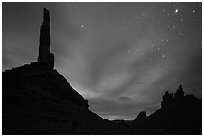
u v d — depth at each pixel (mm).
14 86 45719
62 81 58344
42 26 60094
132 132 40656
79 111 49969
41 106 42875
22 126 31203
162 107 74000
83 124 42219
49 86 52125
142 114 81938
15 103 39969
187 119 56375
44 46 58594
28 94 44750
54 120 38500
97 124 45375
